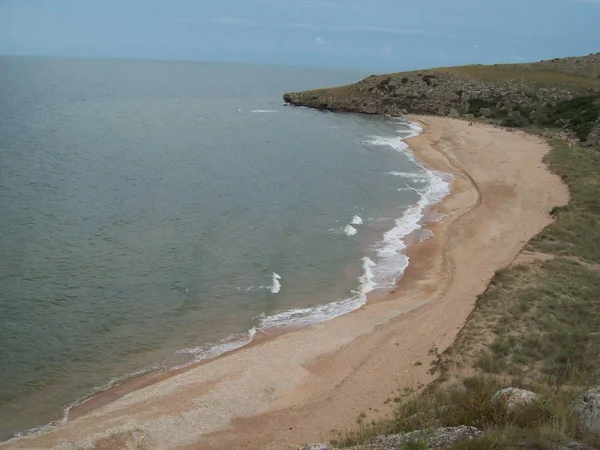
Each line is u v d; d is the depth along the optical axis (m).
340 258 31.48
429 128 79.31
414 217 38.91
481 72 97.69
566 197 38.78
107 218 37.06
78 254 30.67
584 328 18.97
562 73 94.19
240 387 18.72
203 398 18.06
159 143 65.81
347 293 26.95
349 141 70.56
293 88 172.00
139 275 28.47
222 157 58.97
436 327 21.83
